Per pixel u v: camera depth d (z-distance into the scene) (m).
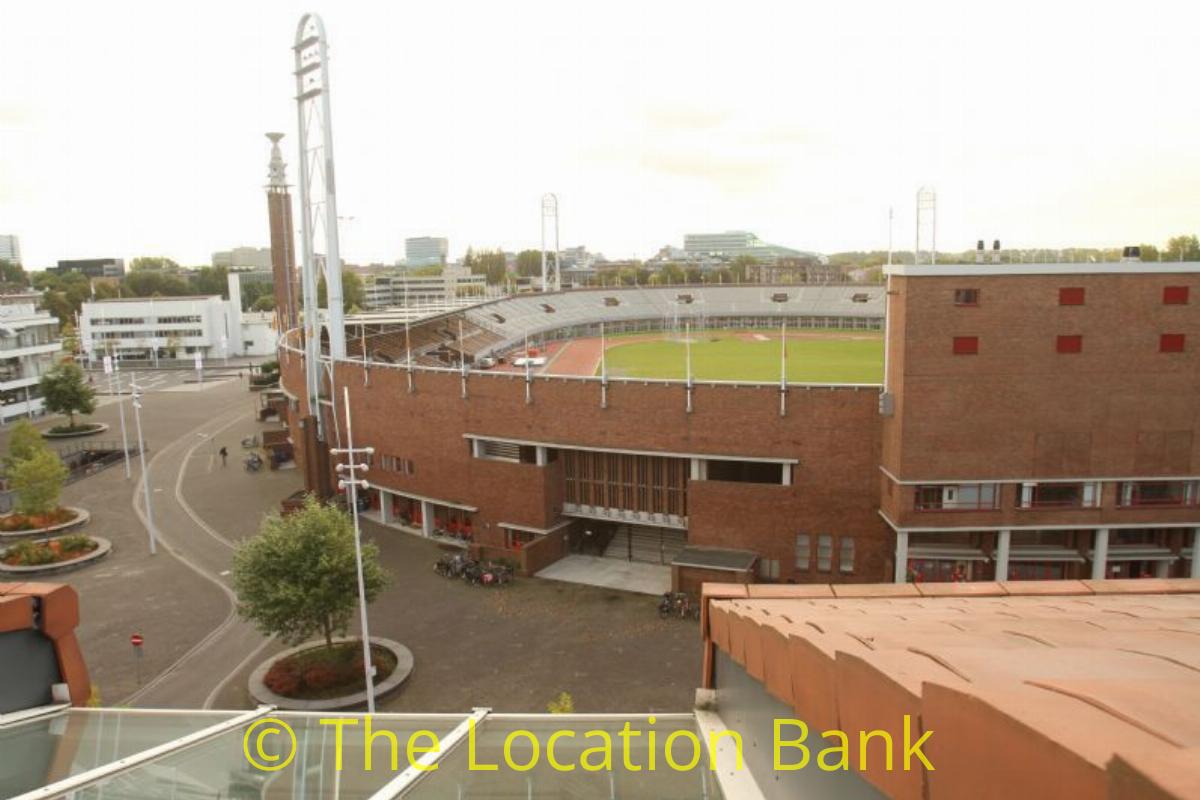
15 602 13.18
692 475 50.53
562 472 55.41
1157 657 8.58
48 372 101.38
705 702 14.78
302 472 76.69
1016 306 41.97
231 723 12.55
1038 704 4.91
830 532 47.72
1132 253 44.03
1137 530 46.31
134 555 56.88
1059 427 42.75
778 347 124.88
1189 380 42.38
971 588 22.39
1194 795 3.05
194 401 123.75
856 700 7.29
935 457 43.00
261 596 36.53
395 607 47.16
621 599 48.00
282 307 130.25
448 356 102.44
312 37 65.12
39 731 12.32
